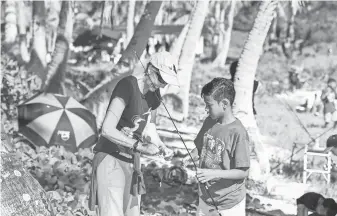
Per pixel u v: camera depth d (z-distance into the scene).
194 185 9.82
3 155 4.44
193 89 14.59
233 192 5.05
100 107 13.17
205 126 5.32
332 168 10.71
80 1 15.30
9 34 15.19
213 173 4.92
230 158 5.02
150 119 5.21
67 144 10.84
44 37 15.27
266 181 10.65
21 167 4.57
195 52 13.95
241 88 11.03
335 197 10.17
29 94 13.84
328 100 13.69
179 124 13.29
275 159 11.97
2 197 4.29
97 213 5.13
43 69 14.80
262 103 14.34
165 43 14.33
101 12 15.38
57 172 9.25
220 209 5.10
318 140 12.45
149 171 10.36
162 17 14.44
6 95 13.09
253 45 11.07
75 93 14.72
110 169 4.98
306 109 13.93
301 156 11.96
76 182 8.81
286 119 13.59
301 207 6.35
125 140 4.89
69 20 15.08
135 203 5.20
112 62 15.09
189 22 13.91
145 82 5.05
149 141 5.14
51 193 7.42
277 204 9.55
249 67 11.10
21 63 14.90
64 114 11.07
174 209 8.21
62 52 14.84
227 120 5.05
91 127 11.26
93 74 14.90
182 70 13.74
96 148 5.06
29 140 10.87
